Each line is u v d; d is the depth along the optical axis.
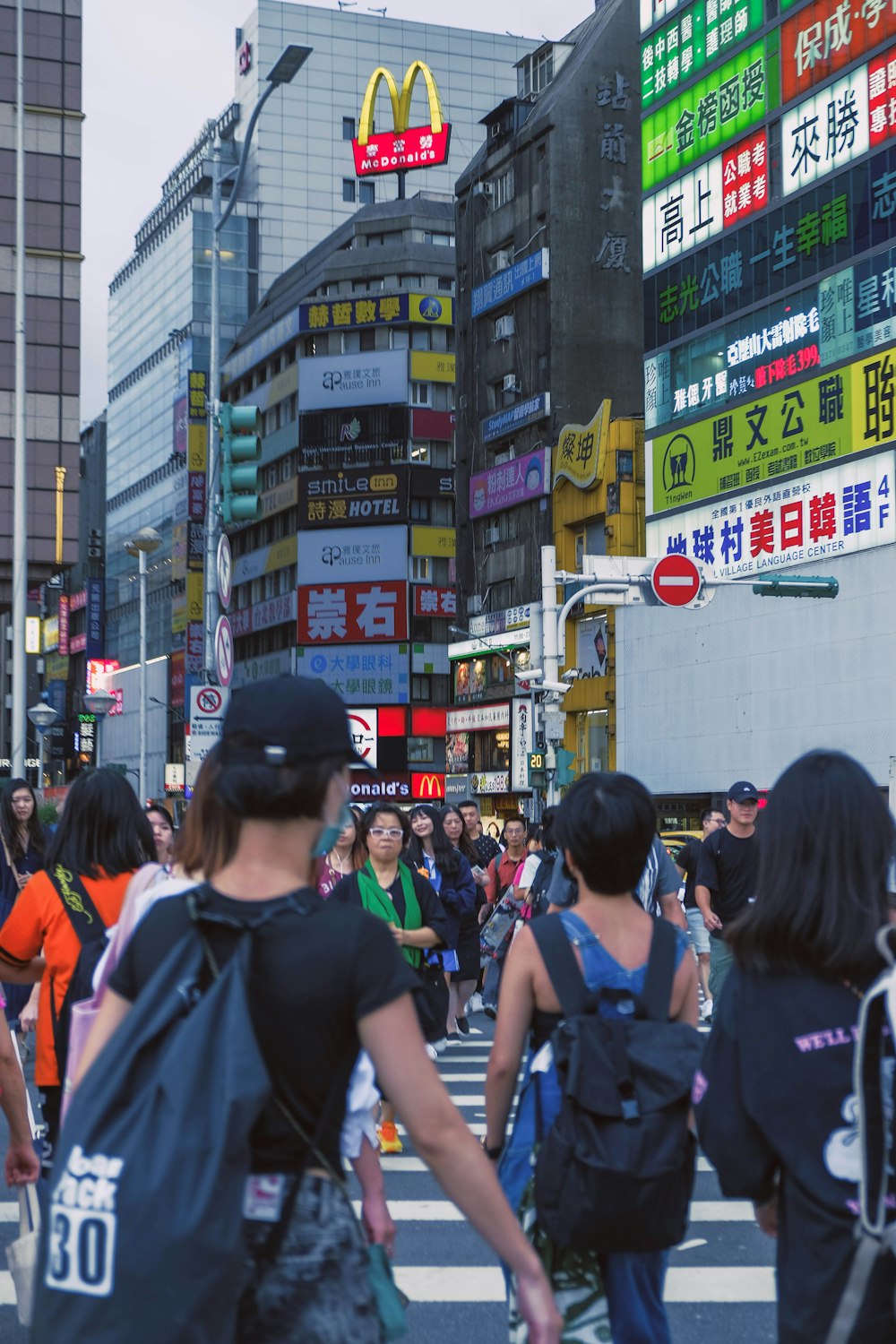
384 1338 2.21
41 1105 4.54
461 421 60.97
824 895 2.59
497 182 59.34
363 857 9.43
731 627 40.00
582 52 57.19
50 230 66.75
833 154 37.44
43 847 10.28
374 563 71.56
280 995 2.10
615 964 3.31
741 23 41.03
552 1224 3.04
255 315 85.88
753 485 39.81
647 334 44.66
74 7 67.44
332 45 104.38
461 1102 9.58
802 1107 2.53
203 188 103.56
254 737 2.23
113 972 2.23
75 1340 1.84
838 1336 2.42
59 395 66.69
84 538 137.12
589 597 22.84
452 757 60.41
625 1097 3.09
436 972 7.79
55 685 96.56
